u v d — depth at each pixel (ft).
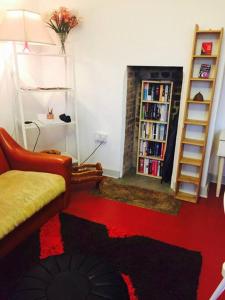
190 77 7.73
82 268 3.84
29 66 9.62
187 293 4.95
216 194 8.95
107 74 9.21
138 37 8.36
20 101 8.15
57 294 3.43
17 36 6.99
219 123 9.18
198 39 7.64
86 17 8.86
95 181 8.89
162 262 5.72
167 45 8.07
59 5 9.09
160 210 7.93
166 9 7.75
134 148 11.05
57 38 9.47
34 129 10.23
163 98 9.37
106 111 9.68
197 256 5.95
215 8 7.25
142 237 6.57
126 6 8.21
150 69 9.64
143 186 9.55
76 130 9.71
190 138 8.67
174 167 9.18
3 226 4.95
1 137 7.57
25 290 3.49
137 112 10.48
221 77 7.63
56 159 7.08
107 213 7.67
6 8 8.21
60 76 9.96
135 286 5.05
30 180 6.54
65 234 6.57
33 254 5.85
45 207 6.59
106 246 6.18
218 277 5.37
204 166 8.57
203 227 7.13
